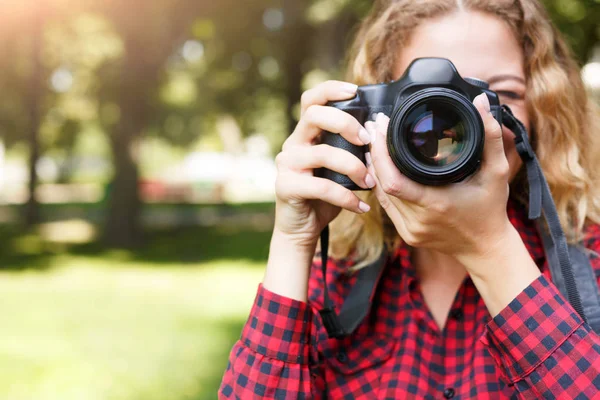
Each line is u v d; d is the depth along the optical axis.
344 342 1.36
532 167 1.28
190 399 4.12
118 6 12.68
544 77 1.38
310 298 1.44
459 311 1.31
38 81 16.78
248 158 36.69
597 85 4.03
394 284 1.38
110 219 13.70
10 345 5.51
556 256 1.27
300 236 1.31
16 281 9.15
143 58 13.23
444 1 1.32
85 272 9.94
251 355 1.26
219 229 16.61
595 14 6.37
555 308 1.08
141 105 13.58
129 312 6.82
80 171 49.94
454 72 1.20
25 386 4.41
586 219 1.40
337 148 1.26
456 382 1.25
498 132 1.08
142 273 9.72
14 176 42.78
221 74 16.56
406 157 1.07
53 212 23.33
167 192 27.56
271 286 1.30
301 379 1.25
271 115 23.44
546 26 1.38
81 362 4.96
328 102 1.33
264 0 12.91
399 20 1.38
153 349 5.29
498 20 1.31
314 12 11.38
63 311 6.96
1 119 19.72
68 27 14.19
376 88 1.28
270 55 15.15
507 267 1.12
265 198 32.06
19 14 13.12
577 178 1.38
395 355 1.31
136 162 13.72
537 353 1.08
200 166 41.25
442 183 1.08
